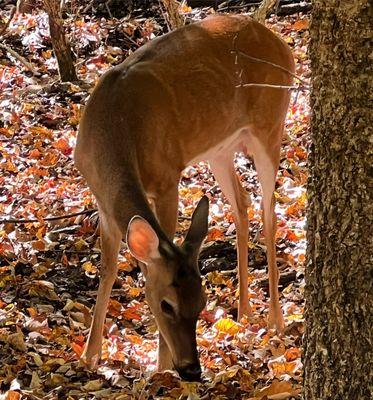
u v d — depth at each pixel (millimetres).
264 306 6902
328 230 4289
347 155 4168
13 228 7855
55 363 5930
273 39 6770
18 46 11930
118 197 5613
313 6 4188
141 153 5965
